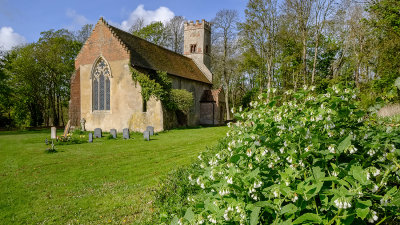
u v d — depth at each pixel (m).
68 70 44.41
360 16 25.56
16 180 10.11
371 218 2.66
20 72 40.38
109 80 28.83
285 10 27.08
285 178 3.17
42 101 46.25
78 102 30.50
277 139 4.02
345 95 4.35
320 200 3.16
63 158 14.08
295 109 4.95
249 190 3.07
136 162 12.68
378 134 4.10
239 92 58.44
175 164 11.47
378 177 3.39
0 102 39.09
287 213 2.97
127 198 7.75
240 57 45.75
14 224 6.48
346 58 27.61
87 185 9.27
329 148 3.40
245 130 4.98
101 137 22.78
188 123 34.31
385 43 19.98
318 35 26.31
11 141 21.28
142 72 28.27
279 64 35.94
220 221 3.07
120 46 27.81
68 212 7.02
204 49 42.66
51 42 43.41
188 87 35.19
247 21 30.62
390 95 6.34
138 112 27.08
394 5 19.95
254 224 2.82
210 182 3.77
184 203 4.80
